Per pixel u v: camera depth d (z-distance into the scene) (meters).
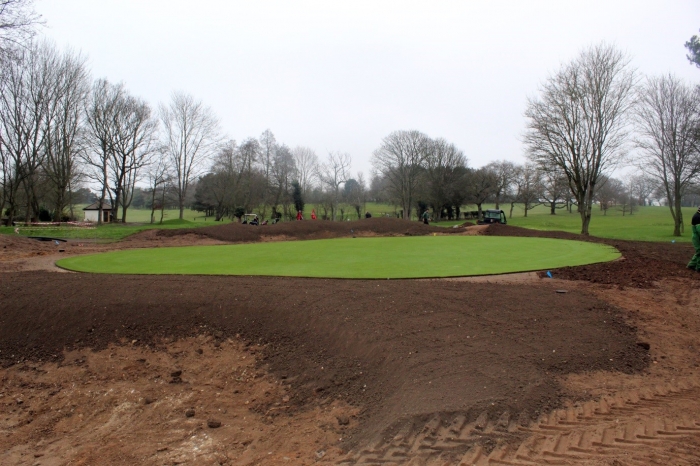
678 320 8.55
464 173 66.56
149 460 5.68
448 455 4.39
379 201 86.69
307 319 8.62
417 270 12.91
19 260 16.69
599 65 31.14
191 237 29.31
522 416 5.00
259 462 5.28
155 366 8.20
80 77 38.06
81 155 42.31
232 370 7.89
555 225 50.81
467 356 6.55
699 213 13.30
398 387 6.13
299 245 21.27
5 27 17.77
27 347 8.90
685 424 4.85
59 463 5.84
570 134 32.47
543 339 7.22
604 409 5.23
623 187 80.44
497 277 12.00
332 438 5.55
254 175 60.25
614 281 11.59
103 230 31.89
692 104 30.78
